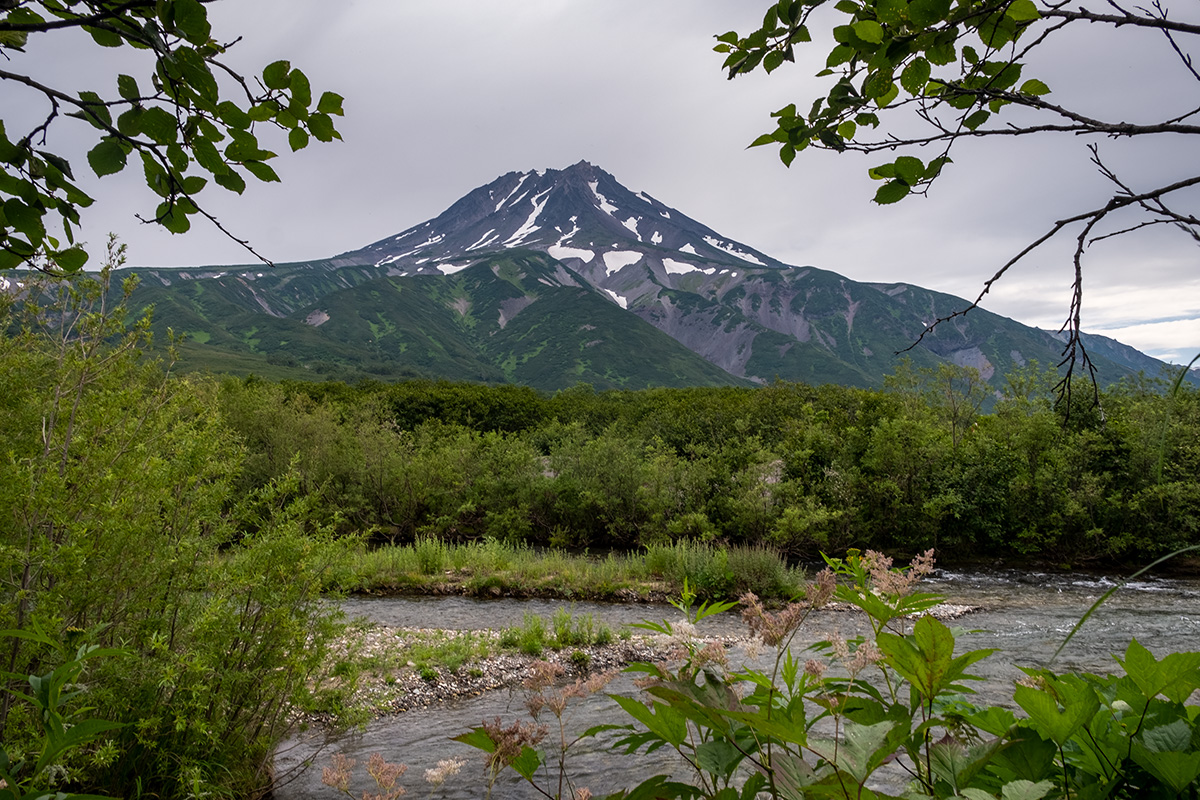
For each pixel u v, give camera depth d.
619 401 43.12
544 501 21.06
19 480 3.77
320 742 6.99
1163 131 1.25
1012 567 17.86
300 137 1.69
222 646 4.64
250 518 5.33
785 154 1.76
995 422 21.52
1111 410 18.89
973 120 1.56
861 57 1.58
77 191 1.73
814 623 10.71
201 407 5.22
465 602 13.67
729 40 1.71
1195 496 16.73
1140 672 1.11
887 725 1.02
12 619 3.49
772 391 30.38
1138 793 1.11
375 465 20.84
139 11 1.39
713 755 1.19
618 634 11.11
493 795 5.79
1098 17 1.29
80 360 4.21
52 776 2.95
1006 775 1.19
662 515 19.70
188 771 4.20
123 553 4.24
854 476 18.97
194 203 1.76
